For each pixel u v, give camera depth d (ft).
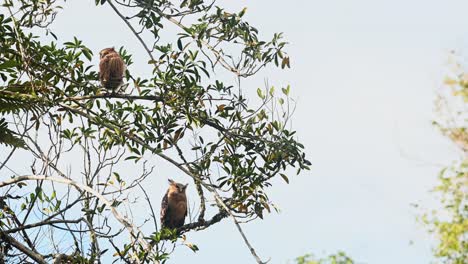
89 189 39.78
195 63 49.39
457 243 47.26
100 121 46.96
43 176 41.19
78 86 48.83
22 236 42.16
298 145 49.44
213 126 49.83
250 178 48.21
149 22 52.01
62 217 41.93
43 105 46.96
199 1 52.06
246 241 41.47
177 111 49.11
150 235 41.86
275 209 47.78
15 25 47.19
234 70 50.37
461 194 47.93
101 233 41.32
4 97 45.83
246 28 51.60
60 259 41.04
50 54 47.96
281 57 50.93
